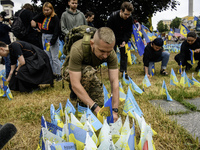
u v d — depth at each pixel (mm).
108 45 1224
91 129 997
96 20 11016
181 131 1459
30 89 2977
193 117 1731
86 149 809
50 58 3723
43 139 914
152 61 3799
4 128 911
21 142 1427
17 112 2033
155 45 3418
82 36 1612
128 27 3293
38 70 2922
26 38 3646
